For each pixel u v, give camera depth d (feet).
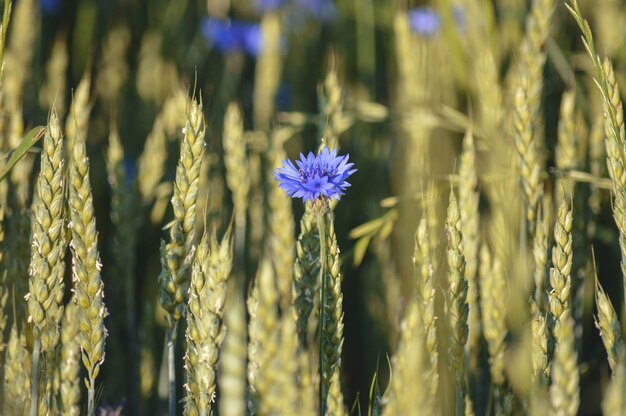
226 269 2.94
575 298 3.46
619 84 3.70
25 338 3.06
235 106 3.65
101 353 3.00
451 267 3.06
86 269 2.97
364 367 3.92
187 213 3.02
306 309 3.10
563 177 3.44
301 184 2.99
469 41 3.98
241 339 2.70
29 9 3.95
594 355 3.58
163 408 3.52
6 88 3.76
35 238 2.95
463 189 3.27
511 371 3.23
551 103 3.91
